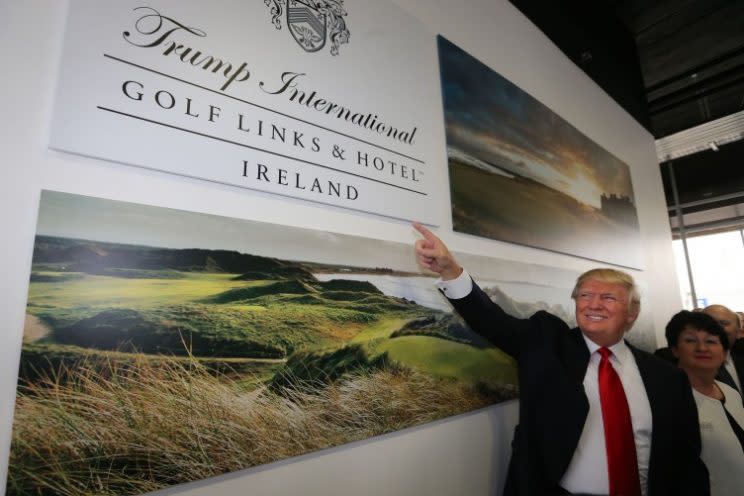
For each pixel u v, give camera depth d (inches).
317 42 53.3
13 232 30.8
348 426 45.8
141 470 32.3
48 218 31.9
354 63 57.3
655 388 52.7
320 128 51.1
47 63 34.5
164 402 34.4
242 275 41.1
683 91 173.9
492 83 81.0
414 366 54.2
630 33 152.8
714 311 81.6
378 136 57.9
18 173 31.5
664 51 156.4
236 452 37.3
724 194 218.4
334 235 49.8
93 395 31.4
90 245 33.4
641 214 132.3
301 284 45.3
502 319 57.7
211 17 43.9
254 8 47.8
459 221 66.2
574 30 117.6
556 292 83.7
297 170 47.6
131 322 34.1
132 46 37.9
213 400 36.9
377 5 62.7
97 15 36.4
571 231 92.3
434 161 65.4
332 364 45.9
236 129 43.4
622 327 54.3
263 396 39.9
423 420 53.7
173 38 40.7
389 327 52.5
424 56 68.7
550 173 90.3
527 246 79.3
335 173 51.4
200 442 35.5
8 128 31.7
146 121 37.6
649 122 155.2
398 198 58.2
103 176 35.2
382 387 50.1
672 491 50.6
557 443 49.9
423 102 66.2
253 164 43.9
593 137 116.2
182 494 34.6
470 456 61.1
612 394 51.6
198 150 40.3
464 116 72.4
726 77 162.7
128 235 35.4
